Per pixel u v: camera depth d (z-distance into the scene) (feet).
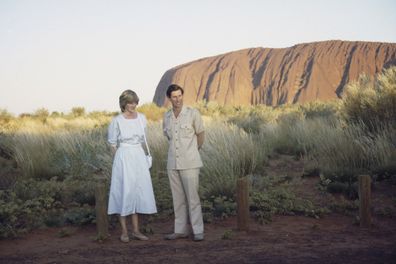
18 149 32.96
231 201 23.15
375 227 19.20
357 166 28.04
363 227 19.25
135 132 18.26
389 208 21.53
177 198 18.19
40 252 16.56
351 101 37.40
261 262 14.49
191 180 17.69
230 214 21.47
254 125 51.39
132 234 18.37
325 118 46.85
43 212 21.57
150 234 19.11
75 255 15.97
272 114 68.33
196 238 17.57
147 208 18.13
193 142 17.90
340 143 29.89
